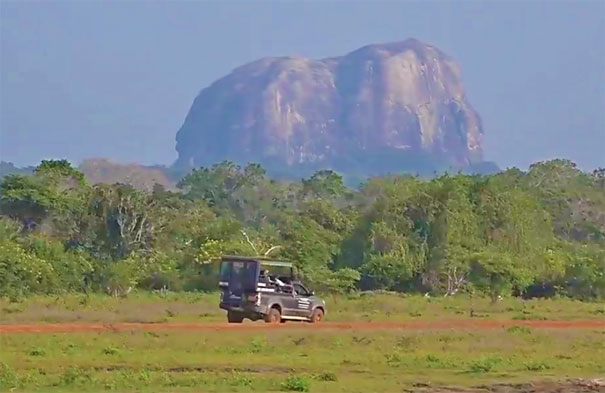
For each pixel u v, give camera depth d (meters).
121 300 166.75
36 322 111.88
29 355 76.25
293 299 119.56
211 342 86.56
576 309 172.25
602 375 72.81
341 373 70.38
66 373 64.62
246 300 116.50
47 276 195.00
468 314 151.62
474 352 84.56
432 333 99.56
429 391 63.72
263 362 75.44
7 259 189.12
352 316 136.00
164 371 69.31
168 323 112.69
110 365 71.81
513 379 69.81
